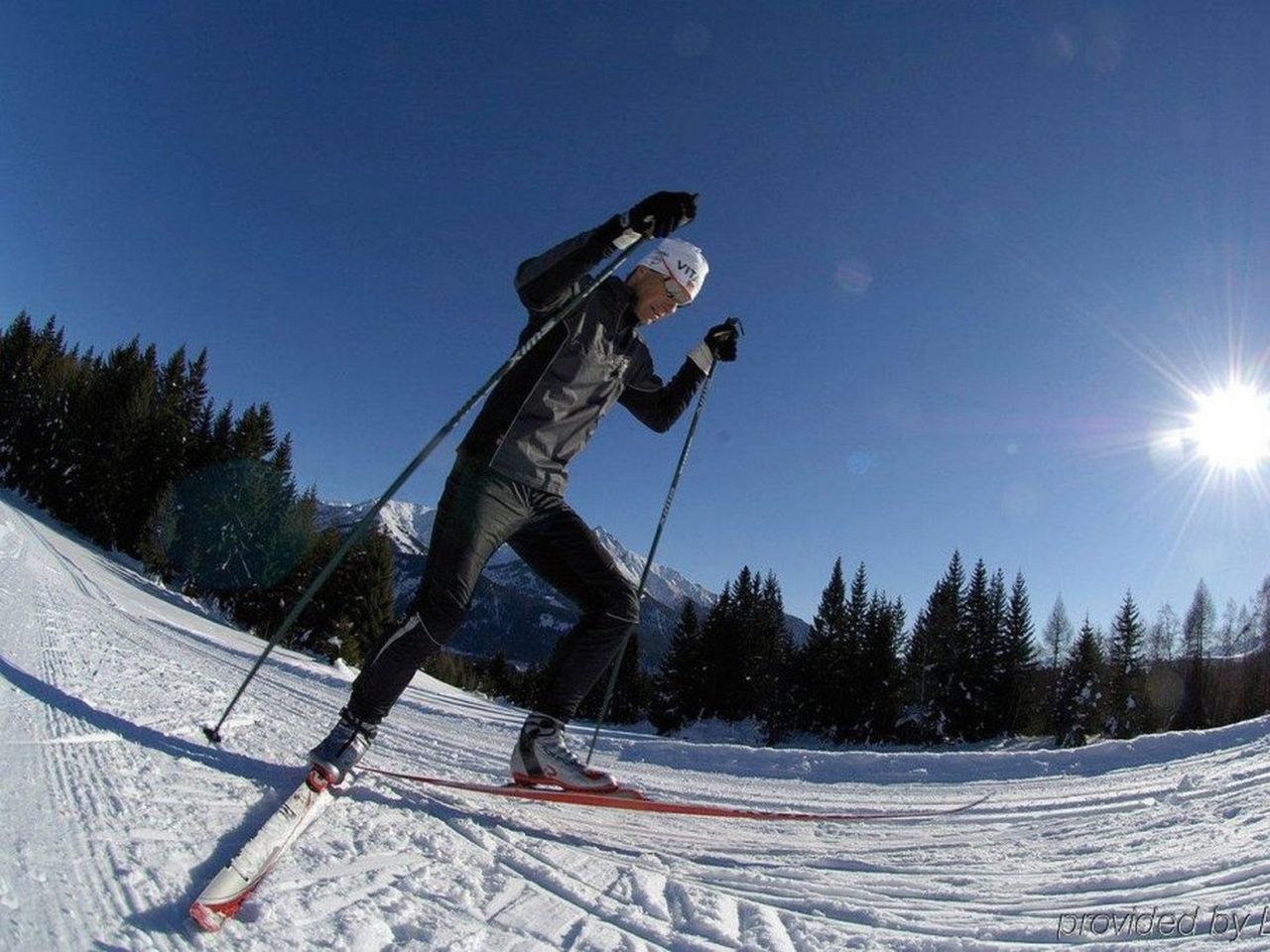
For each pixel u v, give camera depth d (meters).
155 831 1.79
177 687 3.74
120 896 1.46
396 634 2.48
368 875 1.82
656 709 48.34
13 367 57.12
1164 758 7.62
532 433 2.73
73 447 51.03
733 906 2.05
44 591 8.91
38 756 2.13
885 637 43.66
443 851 2.08
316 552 45.16
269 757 2.73
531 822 2.65
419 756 4.22
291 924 1.50
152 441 49.50
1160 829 3.60
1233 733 7.98
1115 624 46.59
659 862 2.41
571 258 2.63
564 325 2.81
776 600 53.75
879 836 3.37
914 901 2.28
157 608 19.50
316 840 1.97
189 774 2.27
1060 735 42.53
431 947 1.52
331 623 40.88
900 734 43.47
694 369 3.63
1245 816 3.78
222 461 48.75
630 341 3.07
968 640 43.97
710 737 46.28
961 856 2.98
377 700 2.41
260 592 46.12
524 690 55.25
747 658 47.91
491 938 1.61
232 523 46.66
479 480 2.66
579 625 3.01
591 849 2.44
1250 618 48.03
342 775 2.28
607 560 3.00
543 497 2.85
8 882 1.41
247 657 10.29
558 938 1.67
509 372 2.79
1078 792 5.80
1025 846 3.22
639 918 1.86
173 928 1.40
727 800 5.17
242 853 1.64
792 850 2.89
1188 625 53.19
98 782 2.01
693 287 3.05
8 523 27.22
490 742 6.12
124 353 56.44
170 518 45.66
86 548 39.84
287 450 54.44
